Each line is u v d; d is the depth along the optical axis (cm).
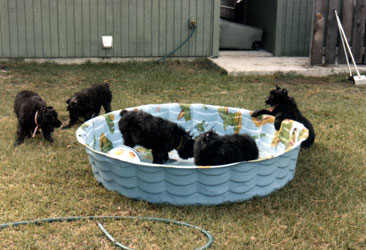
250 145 315
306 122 382
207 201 285
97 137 372
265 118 395
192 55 724
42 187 304
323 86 586
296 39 748
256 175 288
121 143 392
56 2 672
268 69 634
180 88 566
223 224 263
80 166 340
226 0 856
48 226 259
